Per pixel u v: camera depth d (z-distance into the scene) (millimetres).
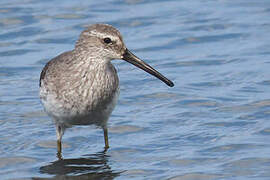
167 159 13188
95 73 12875
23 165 13195
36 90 16922
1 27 21156
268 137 13922
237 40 19891
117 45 12969
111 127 14945
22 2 23000
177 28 20953
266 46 19219
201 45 19750
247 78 17234
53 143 14281
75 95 12922
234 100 16000
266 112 15234
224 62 18406
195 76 17625
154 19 21672
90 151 13867
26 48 19750
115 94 13398
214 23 21156
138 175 12539
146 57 19031
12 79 17672
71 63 12969
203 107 15742
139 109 15844
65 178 12531
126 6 22812
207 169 12609
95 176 12578
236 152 13297
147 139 14258
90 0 23203
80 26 21094
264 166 12570
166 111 15648
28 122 15203
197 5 22781
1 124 15047
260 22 20969
